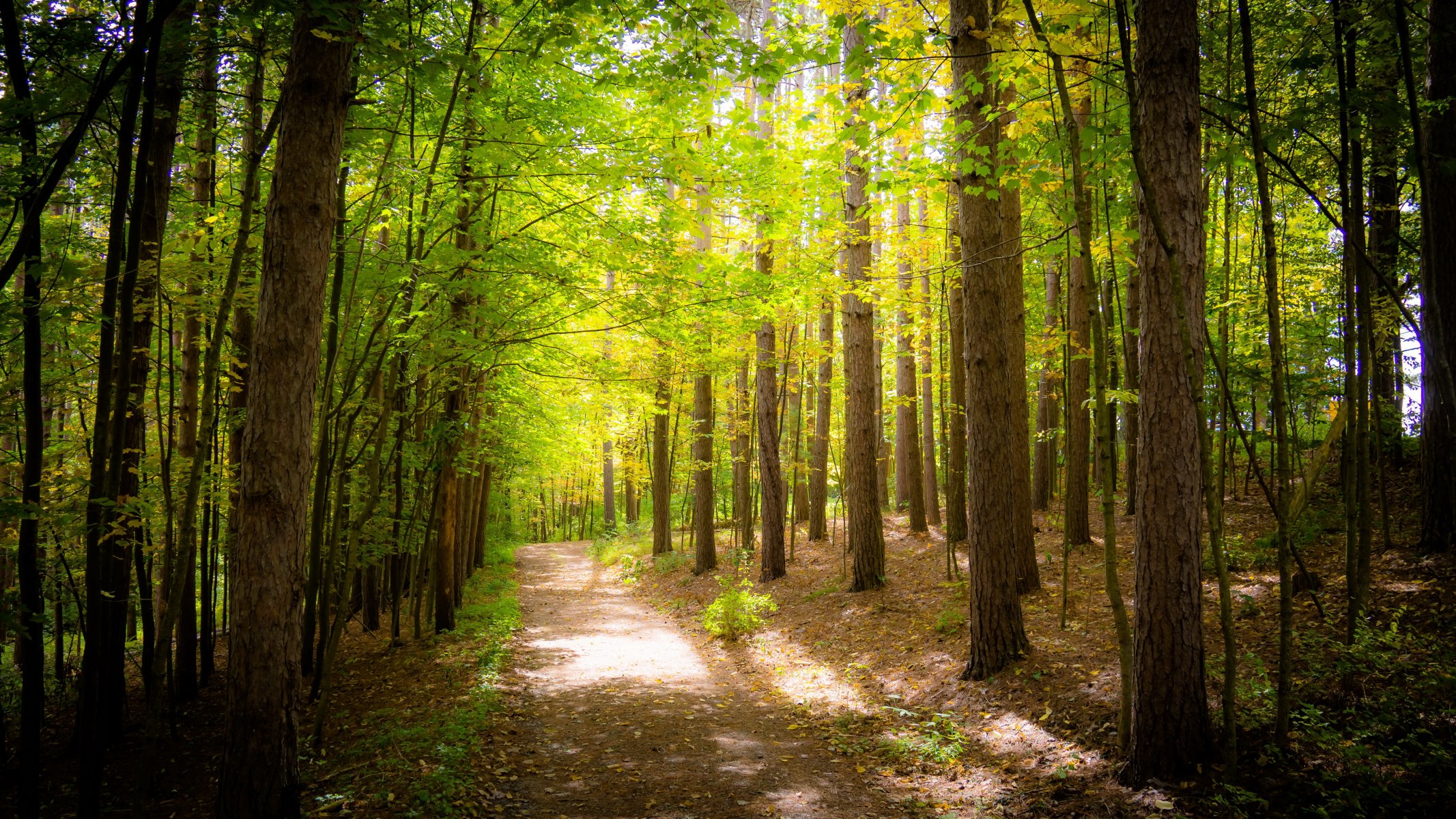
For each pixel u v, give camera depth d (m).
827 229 10.46
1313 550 7.84
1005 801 4.81
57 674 8.42
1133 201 7.29
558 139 7.10
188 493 4.60
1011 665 6.74
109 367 4.41
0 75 4.66
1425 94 6.46
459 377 9.77
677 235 9.34
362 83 6.52
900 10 7.70
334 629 6.74
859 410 11.49
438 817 4.65
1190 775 4.43
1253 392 9.90
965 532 12.95
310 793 5.26
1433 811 3.75
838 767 5.81
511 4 6.37
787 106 8.54
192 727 7.47
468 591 16.28
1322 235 10.30
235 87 7.38
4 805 5.68
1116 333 12.20
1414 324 4.92
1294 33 6.16
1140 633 4.65
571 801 5.19
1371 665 5.05
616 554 22.03
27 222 3.99
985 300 7.05
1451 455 6.77
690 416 20.33
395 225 8.18
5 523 6.15
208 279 6.14
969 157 6.53
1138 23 4.56
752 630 11.00
